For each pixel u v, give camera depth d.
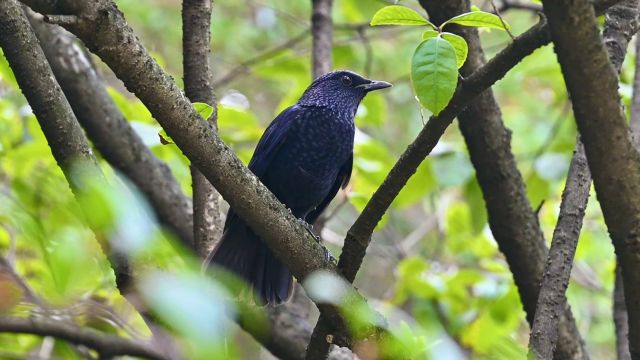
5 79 10.30
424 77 5.64
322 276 5.48
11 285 6.05
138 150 10.38
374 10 12.80
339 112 10.73
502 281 11.59
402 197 11.99
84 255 3.66
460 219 13.69
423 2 8.84
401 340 5.08
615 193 5.88
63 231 3.81
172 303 3.14
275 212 6.73
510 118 15.73
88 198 3.61
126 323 8.44
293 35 17.23
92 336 8.05
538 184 11.61
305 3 17.31
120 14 5.79
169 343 5.43
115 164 10.32
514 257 9.32
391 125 17.77
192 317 3.13
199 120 6.19
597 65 5.39
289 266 7.00
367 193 11.77
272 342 9.81
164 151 11.32
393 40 17.19
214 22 17.19
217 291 4.08
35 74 6.77
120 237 3.62
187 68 7.83
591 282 14.27
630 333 6.65
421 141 6.41
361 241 6.91
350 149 10.80
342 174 10.91
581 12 5.24
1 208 5.12
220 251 8.59
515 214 9.23
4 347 9.27
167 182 10.52
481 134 9.15
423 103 5.64
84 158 6.93
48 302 7.13
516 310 10.62
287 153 10.41
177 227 10.41
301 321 10.04
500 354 5.80
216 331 3.19
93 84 10.21
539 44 5.92
